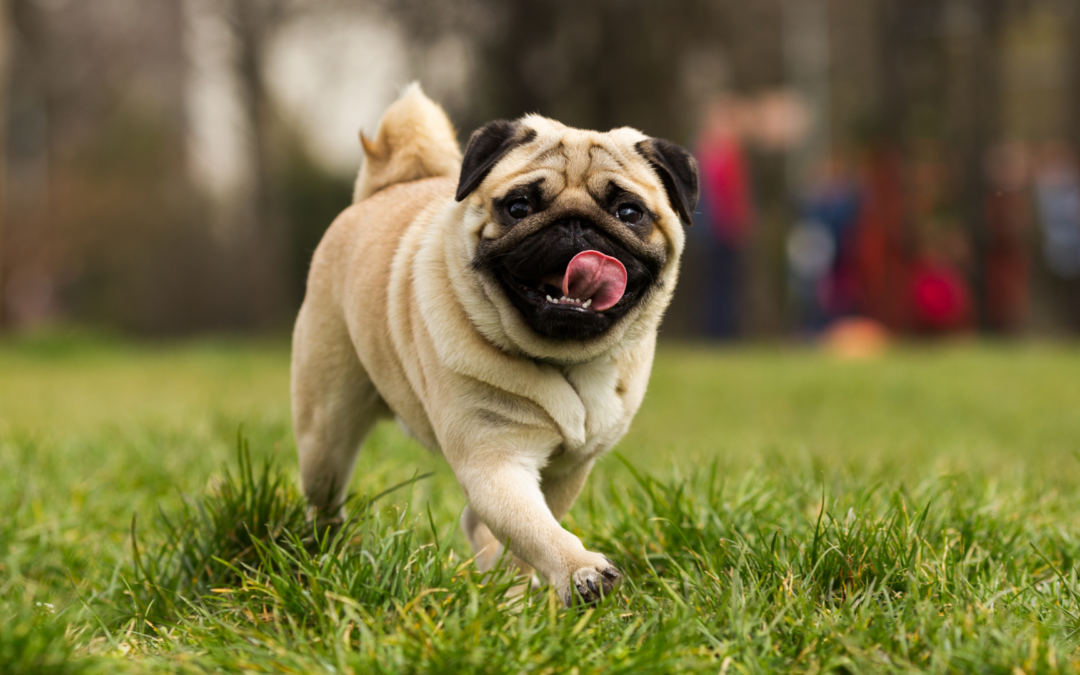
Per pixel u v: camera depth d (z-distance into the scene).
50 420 8.33
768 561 3.74
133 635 3.56
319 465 4.57
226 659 3.02
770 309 25.66
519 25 20.59
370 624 3.19
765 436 8.23
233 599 3.65
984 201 23.31
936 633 3.15
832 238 19.42
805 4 26.83
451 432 3.79
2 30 19.92
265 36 21.88
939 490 4.76
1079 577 3.91
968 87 23.59
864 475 5.46
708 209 18.30
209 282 24.23
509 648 2.99
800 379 12.07
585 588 3.34
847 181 19.59
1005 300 23.25
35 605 3.81
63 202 23.16
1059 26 30.42
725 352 17.08
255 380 12.34
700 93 22.98
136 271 24.17
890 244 20.33
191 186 24.64
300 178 25.17
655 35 21.41
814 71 27.05
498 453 3.74
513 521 3.52
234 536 4.18
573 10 20.50
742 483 4.71
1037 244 24.50
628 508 4.59
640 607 3.59
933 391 10.93
